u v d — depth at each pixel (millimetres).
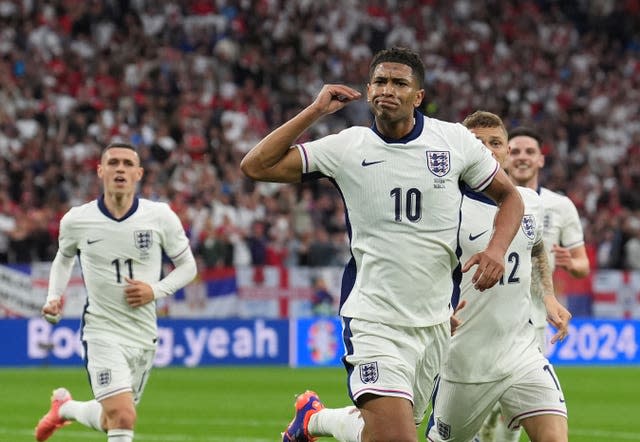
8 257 48406
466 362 17141
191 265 21812
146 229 21312
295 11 71688
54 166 53875
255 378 42562
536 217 17469
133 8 68000
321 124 64812
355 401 14578
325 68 69750
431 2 76188
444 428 17781
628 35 79750
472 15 76875
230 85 65500
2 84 59281
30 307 46875
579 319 51125
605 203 62875
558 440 16641
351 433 16766
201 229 52344
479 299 17031
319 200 55844
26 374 43125
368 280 14547
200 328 48031
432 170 14383
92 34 65688
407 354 14500
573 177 66250
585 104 73562
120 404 20016
